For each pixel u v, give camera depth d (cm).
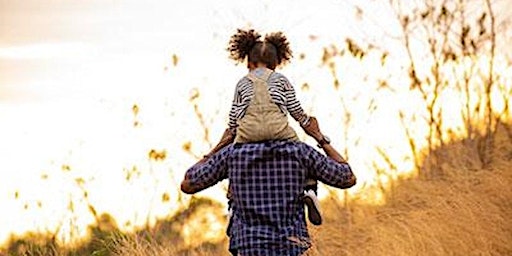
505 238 992
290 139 751
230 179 752
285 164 745
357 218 1160
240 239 747
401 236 1025
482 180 1150
